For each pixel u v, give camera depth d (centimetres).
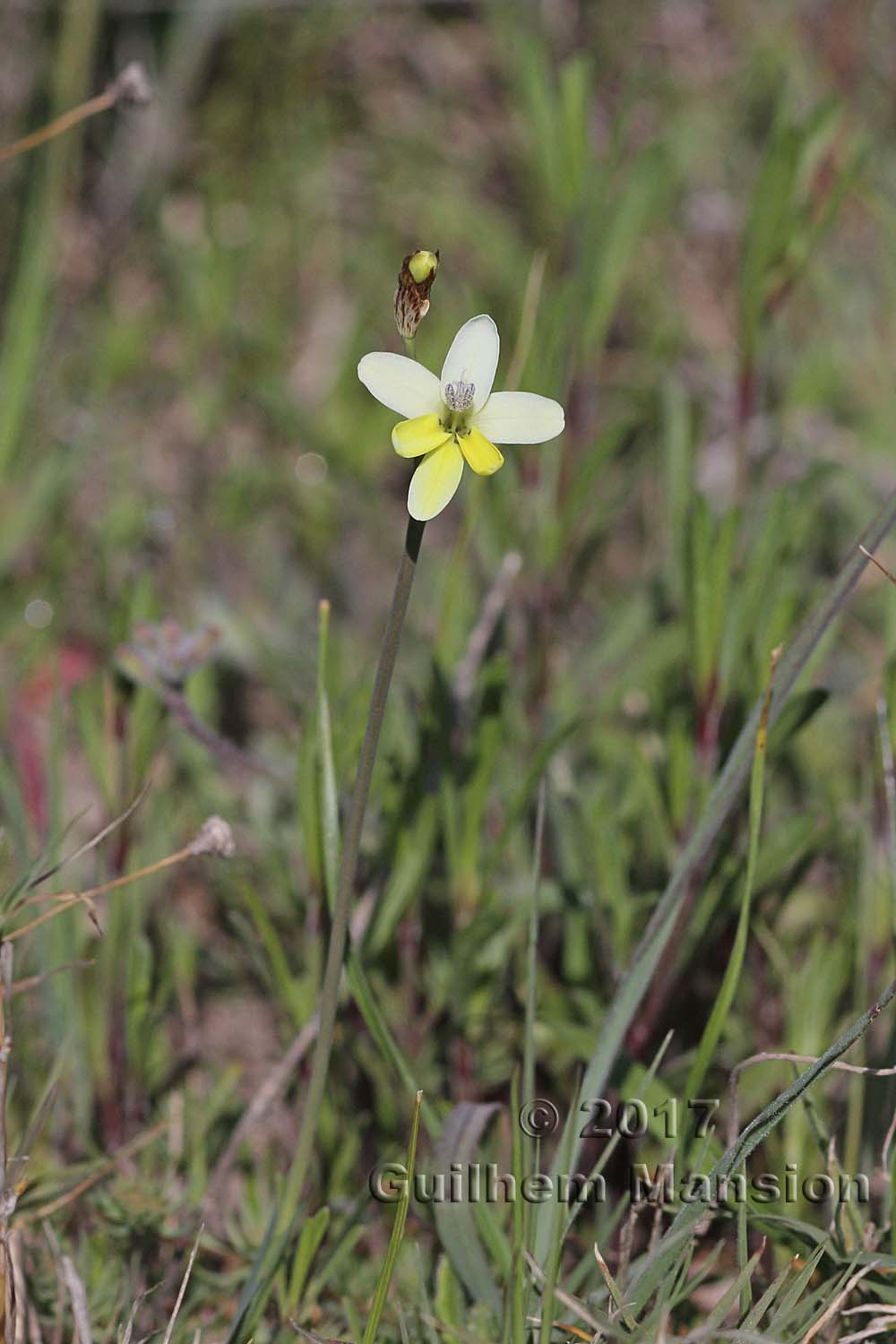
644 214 87
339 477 114
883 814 80
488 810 86
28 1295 76
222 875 86
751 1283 76
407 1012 81
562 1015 82
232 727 103
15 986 75
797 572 106
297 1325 74
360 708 79
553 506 89
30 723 99
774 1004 82
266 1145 81
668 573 96
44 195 108
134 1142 78
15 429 105
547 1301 72
